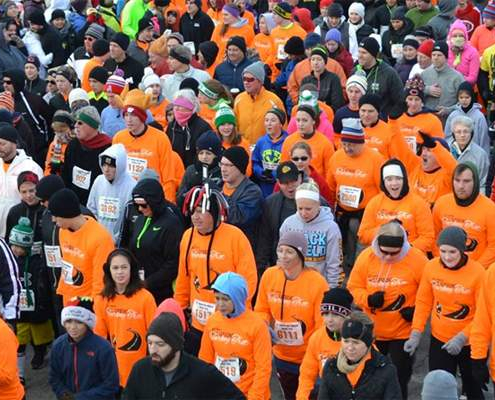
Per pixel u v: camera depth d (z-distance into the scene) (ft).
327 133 93.09
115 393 62.49
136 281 67.26
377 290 68.80
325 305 60.39
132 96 88.28
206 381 54.13
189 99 91.56
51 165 93.66
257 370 62.44
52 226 76.23
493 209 74.79
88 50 127.34
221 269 69.36
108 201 82.28
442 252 66.18
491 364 65.00
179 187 85.25
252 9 155.22
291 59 118.32
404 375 69.00
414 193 77.20
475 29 130.93
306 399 61.62
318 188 79.00
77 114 88.07
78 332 61.77
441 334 67.87
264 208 78.28
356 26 136.15
